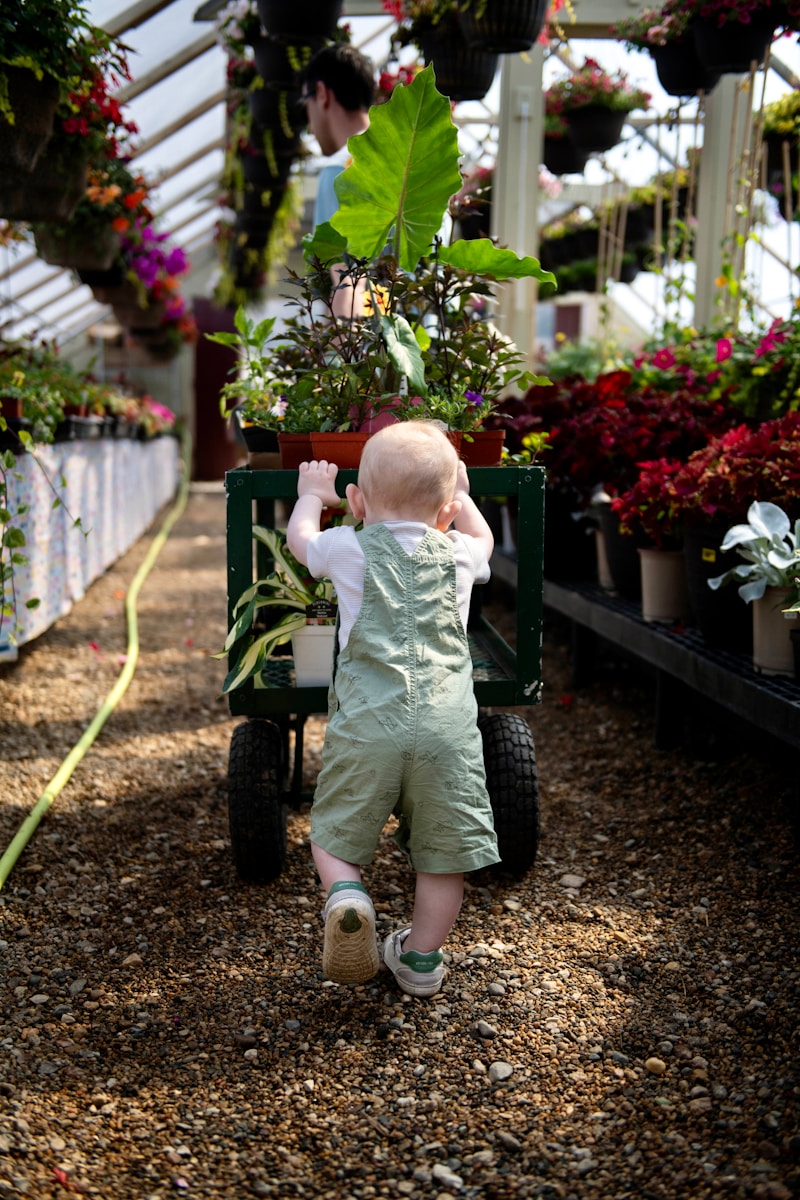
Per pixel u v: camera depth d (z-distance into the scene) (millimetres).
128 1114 1664
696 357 4457
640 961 2100
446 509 2008
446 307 2494
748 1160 1512
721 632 2943
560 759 3346
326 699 2277
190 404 14008
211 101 6449
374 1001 1974
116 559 7051
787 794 2811
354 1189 1502
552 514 4117
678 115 5410
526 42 3795
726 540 2586
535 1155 1560
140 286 7051
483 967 2082
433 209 2293
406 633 1845
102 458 6230
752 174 4602
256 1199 1484
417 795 1835
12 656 3709
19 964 2117
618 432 3584
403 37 4168
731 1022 1874
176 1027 1903
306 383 2303
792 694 2438
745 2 4145
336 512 2248
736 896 2348
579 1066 1768
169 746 3467
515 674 2320
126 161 5094
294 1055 1818
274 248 8297
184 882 2479
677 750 3285
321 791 1865
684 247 5711
